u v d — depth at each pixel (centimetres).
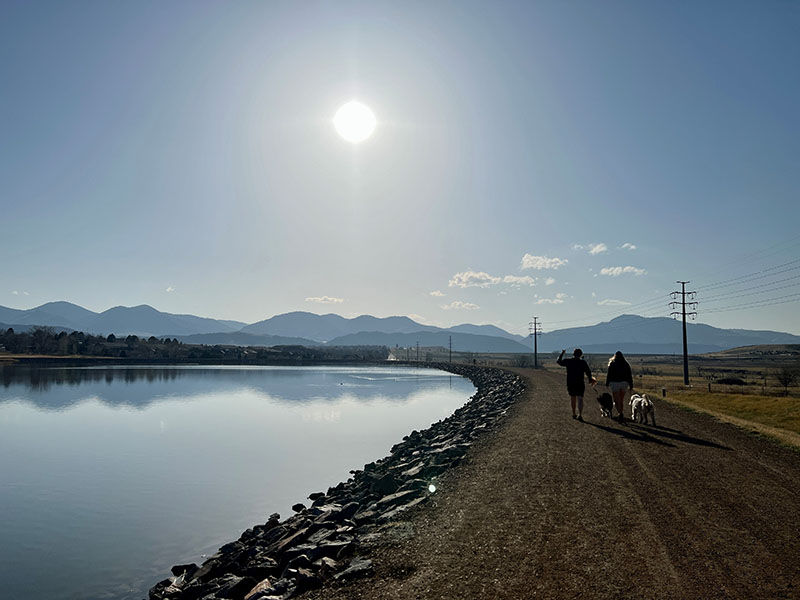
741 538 701
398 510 987
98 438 3469
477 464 1276
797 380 6506
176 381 9331
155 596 1052
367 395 6669
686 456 1251
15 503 1919
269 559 1017
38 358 14575
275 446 3061
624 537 711
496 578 598
